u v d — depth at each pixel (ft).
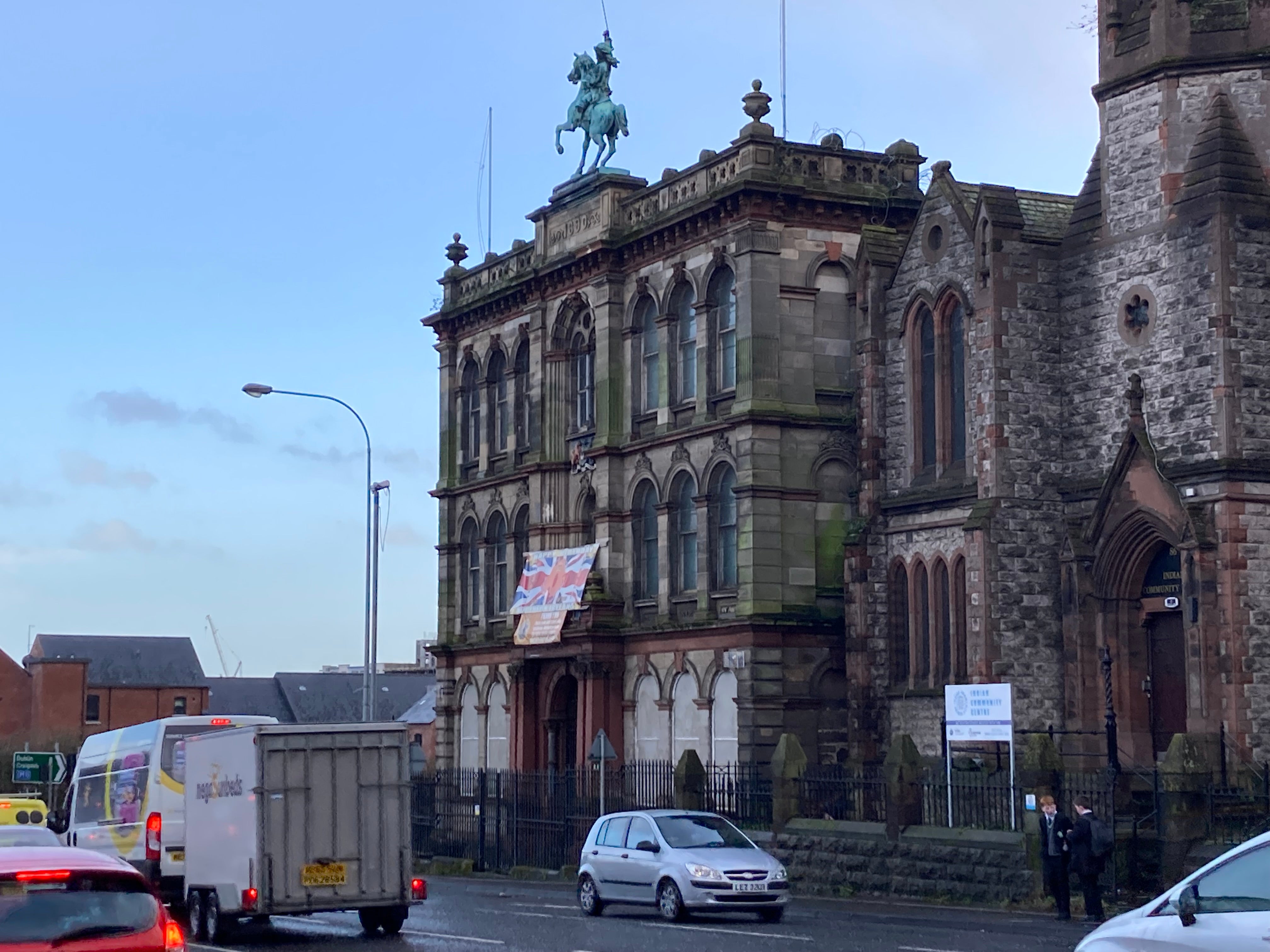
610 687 166.40
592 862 101.65
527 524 187.32
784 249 152.46
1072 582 122.93
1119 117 123.65
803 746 148.66
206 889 90.79
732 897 92.53
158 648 413.80
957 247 135.23
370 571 159.94
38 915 45.11
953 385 136.98
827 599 151.12
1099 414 124.47
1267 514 113.60
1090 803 96.53
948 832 110.11
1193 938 42.68
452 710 199.00
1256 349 114.73
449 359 203.41
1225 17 118.52
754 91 153.99
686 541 160.86
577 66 179.83
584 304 176.14
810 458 151.74
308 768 86.38
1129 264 122.21
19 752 237.25
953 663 132.46
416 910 105.60
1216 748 111.04
